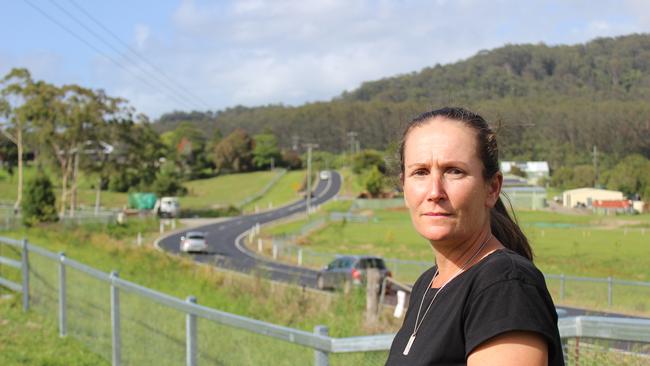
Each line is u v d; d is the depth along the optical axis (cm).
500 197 268
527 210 9531
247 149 18388
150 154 8669
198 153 17925
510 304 193
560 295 1866
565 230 6525
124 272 1905
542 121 13838
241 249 5422
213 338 601
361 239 5991
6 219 4931
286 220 8912
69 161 7588
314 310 1322
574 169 12850
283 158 19200
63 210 7444
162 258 2297
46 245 2636
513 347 189
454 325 207
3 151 11975
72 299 1045
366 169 15488
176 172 14512
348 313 1302
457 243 229
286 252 4566
